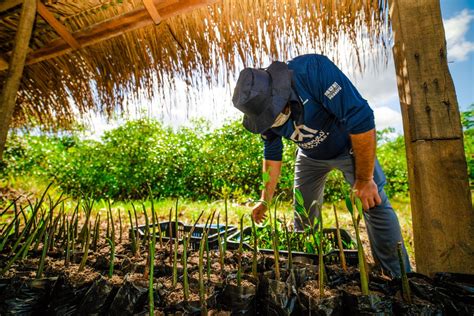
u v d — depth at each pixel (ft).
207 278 4.14
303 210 4.37
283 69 4.71
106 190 21.63
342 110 4.70
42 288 3.92
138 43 8.39
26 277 4.14
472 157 14.65
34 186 19.74
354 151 4.95
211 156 20.81
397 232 5.78
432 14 4.35
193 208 14.85
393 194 20.72
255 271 4.13
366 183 4.95
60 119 12.00
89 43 8.04
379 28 5.82
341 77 4.75
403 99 4.62
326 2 6.14
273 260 4.83
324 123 5.55
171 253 4.81
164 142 21.84
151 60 8.74
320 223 3.64
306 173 7.51
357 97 4.70
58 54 8.50
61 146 26.02
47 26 7.82
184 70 8.46
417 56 4.34
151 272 3.31
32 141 22.76
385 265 5.82
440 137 4.14
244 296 3.67
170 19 7.54
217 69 7.81
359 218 3.44
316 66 4.86
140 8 6.91
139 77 8.98
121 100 9.75
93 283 3.96
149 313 3.46
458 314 3.22
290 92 4.68
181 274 4.43
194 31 7.58
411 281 3.60
